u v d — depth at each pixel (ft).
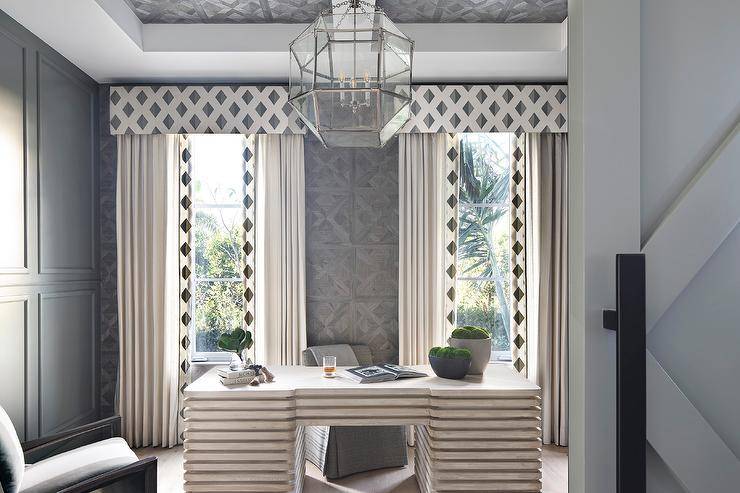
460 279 13.51
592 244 2.92
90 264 12.36
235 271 13.32
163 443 12.39
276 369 10.38
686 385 2.93
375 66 6.98
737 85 2.99
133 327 12.60
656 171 2.99
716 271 2.95
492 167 13.52
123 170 12.64
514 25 10.96
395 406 8.94
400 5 10.18
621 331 2.53
